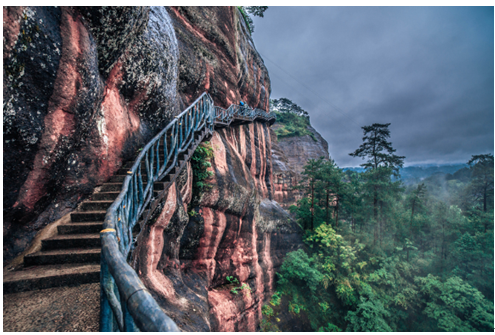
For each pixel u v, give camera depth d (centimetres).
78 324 206
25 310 227
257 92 2308
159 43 686
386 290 1986
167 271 619
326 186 2384
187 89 1145
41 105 333
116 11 433
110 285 157
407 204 2583
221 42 1492
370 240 2316
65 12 356
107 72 507
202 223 913
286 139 5362
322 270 1928
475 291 1748
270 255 1706
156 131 760
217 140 1124
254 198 1429
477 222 2530
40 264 313
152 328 92
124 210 307
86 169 460
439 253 2370
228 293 1048
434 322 1836
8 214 320
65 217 405
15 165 312
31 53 301
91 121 452
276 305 1500
